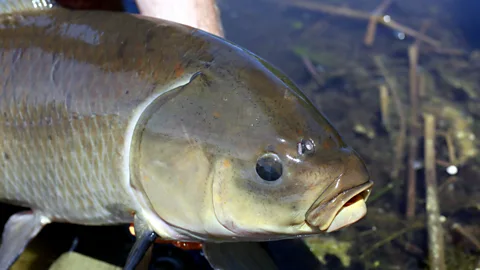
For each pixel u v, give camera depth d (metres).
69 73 0.51
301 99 0.47
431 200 0.72
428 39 1.12
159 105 0.48
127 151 0.49
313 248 0.68
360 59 1.07
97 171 0.50
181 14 0.61
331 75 1.00
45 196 0.54
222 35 0.64
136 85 0.49
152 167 0.48
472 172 0.78
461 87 0.97
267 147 0.45
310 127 0.46
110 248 0.65
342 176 0.44
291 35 1.15
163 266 0.64
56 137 0.51
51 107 0.51
